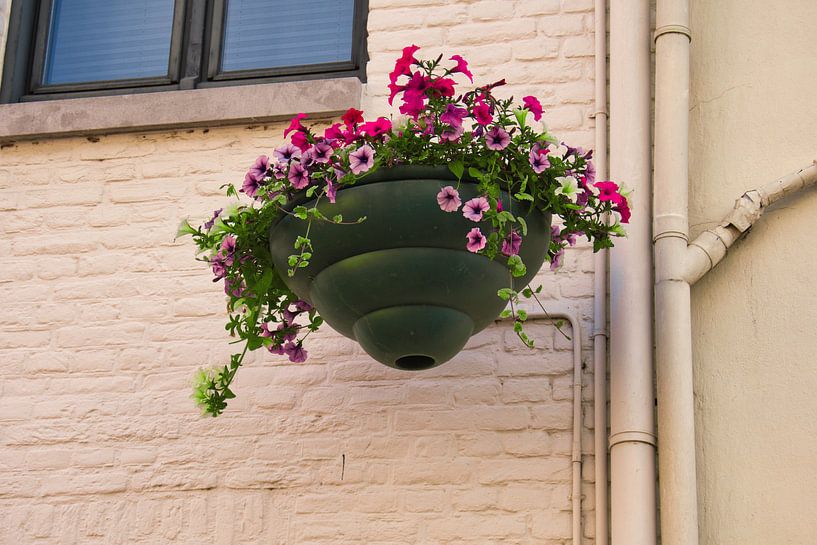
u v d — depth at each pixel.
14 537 4.46
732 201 4.55
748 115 4.65
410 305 3.68
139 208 4.89
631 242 4.44
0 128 5.00
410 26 4.98
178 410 4.57
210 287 4.73
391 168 3.64
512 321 4.52
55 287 4.82
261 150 4.90
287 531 4.35
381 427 4.45
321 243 3.68
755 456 4.22
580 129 4.72
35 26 5.47
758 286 4.43
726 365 4.35
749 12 4.79
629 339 4.32
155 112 4.93
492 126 3.70
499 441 4.37
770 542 4.12
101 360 4.68
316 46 5.24
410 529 4.29
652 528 4.11
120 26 5.44
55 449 4.57
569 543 4.20
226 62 5.28
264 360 4.60
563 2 4.93
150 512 4.44
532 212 3.76
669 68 4.62
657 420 4.27
